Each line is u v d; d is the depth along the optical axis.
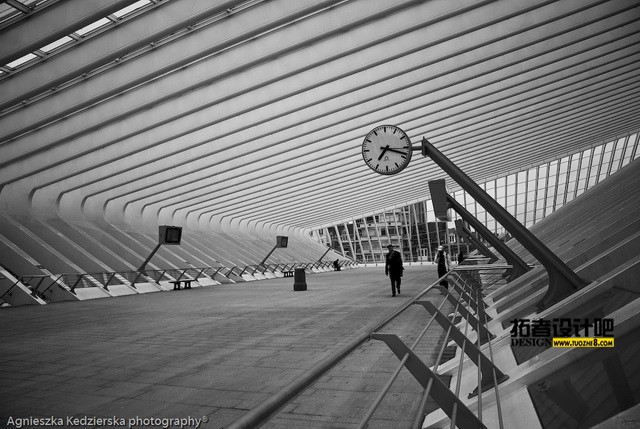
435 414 4.07
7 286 16.95
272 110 20.28
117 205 30.28
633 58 23.72
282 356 6.98
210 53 13.55
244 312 13.01
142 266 25.03
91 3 10.73
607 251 6.06
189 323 10.95
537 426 3.02
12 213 22.61
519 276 10.12
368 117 23.62
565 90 26.42
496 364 4.79
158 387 5.45
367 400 4.73
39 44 11.02
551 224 18.72
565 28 17.06
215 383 5.57
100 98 14.70
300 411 4.45
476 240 20.67
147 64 14.01
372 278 30.62
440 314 4.38
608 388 2.80
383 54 16.56
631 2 16.23
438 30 15.81
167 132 19.98
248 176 30.42
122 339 8.88
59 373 6.21
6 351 7.79
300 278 21.55
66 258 22.06
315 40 14.24
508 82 22.81
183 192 30.70
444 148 31.89
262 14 12.87
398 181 39.50
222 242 41.25
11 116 15.34
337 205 47.50
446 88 22.02
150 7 12.16
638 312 2.99
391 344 2.90
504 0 15.01
